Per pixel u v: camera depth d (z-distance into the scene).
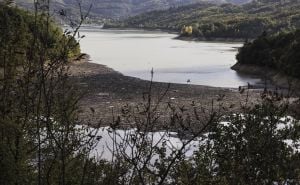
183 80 53.12
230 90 44.22
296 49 53.22
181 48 108.12
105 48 103.56
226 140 5.05
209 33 148.00
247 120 5.05
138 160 4.47
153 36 167.25
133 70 62.38
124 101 36.16
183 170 4.87
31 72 4.05
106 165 4.79
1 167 4.28
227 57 84.31
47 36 3.95
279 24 140.88
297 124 4.99
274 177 4.73
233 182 4.83
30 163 4.55
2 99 4.25
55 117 4.31
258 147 4.85
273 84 51.56
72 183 4.42
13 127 4.23
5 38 4.00
